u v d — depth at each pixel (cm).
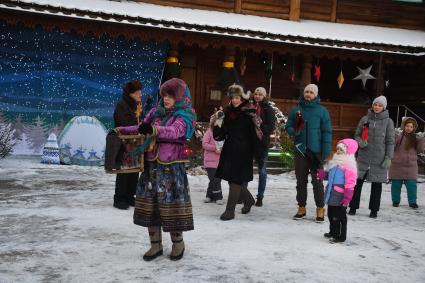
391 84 1967
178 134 422
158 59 1496
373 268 439
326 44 1548
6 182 868
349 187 517
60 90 1391
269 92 1678
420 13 2006
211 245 491
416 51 1661
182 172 435
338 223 531
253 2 1777
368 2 1948
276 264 434
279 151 1337
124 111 662
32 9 1233
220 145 747
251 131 631
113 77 1451
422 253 505
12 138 1338
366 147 730
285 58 1738
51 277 376
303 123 643
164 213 421
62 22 1315
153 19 1362
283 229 587
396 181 841
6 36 1327
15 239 486
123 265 414
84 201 711
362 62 1964
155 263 424
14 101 1346
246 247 488
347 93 1991
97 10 1312
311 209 747
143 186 432
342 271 424
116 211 647
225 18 1636
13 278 370
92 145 1209
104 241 491
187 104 439
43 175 980
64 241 485
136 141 428
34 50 1358
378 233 595
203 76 1770
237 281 382
